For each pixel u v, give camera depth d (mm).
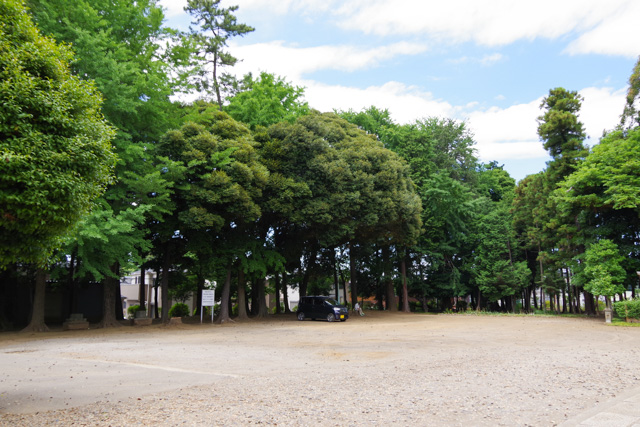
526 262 39625
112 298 25938
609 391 7477
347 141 31266
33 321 22266
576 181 28391
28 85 6176
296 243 32062
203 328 24516
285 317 33312
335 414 5988
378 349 14273
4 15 6453
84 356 12836
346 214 27953
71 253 21531
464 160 48281
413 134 42344
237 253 27406
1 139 6043
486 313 36188
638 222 28406
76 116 7012
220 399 6926
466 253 45250
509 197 48281
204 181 23672
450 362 11188
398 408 6305
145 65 23516
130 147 20344
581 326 24156
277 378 8875
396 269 41781
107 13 22781
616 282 27344
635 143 27281
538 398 6949
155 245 28156
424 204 40344
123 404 6652
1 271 25297
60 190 6242
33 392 7637
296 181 27281
